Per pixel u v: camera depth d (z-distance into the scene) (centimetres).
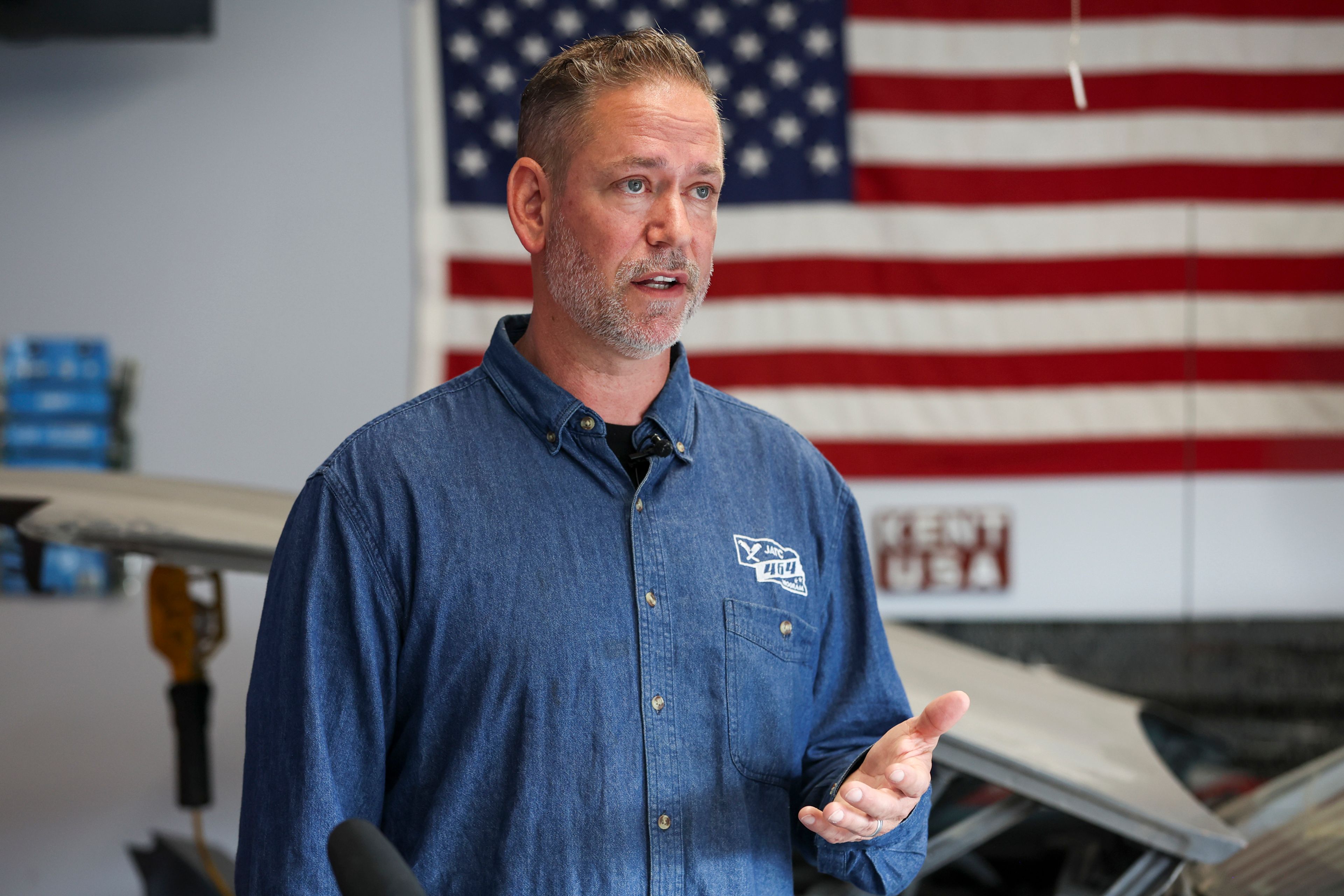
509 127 420
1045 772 167
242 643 403
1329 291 418
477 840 108
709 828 111
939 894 213
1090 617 428
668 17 419
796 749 120
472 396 117
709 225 113
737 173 421
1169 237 420
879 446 424
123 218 419
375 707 108
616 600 111
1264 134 418
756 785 115
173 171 420
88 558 405
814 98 419
